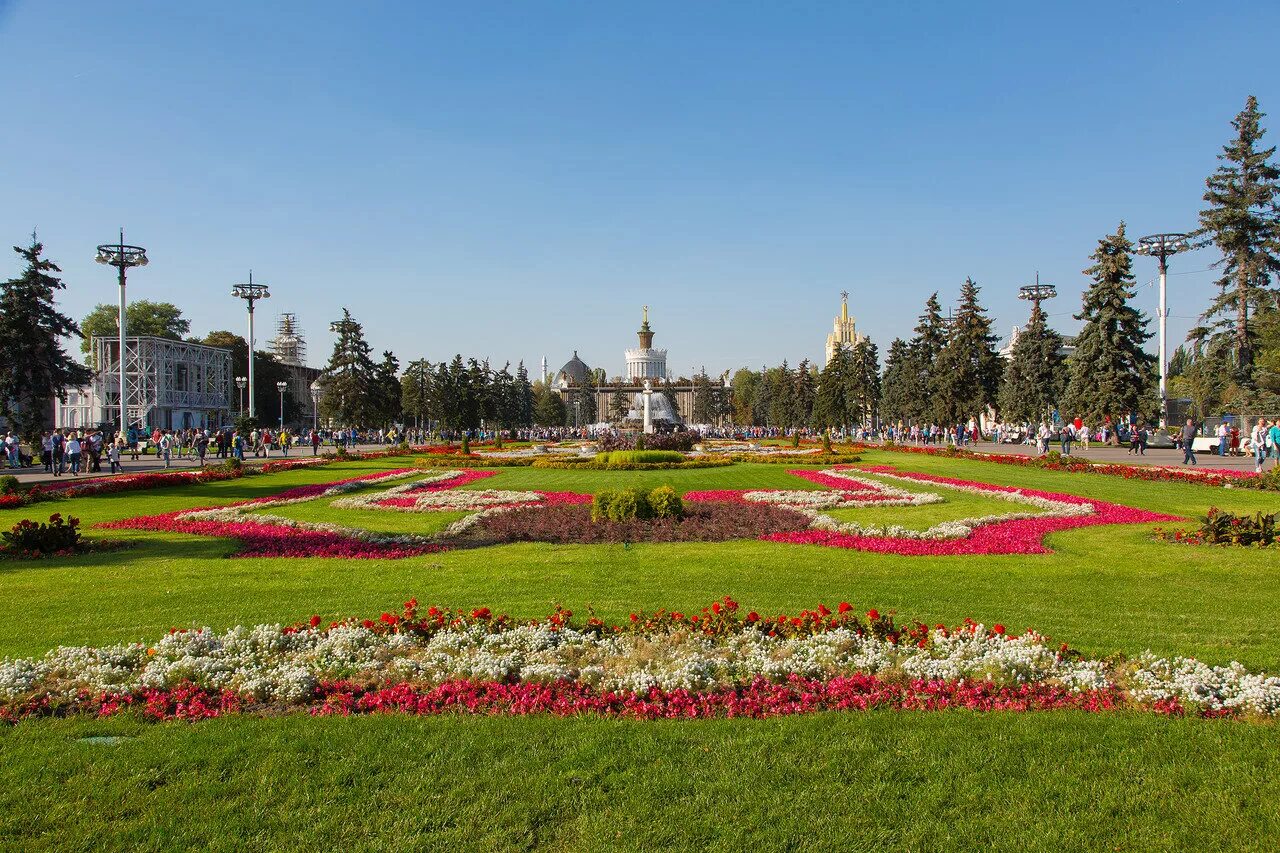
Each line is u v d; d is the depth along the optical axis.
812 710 7.49
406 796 5.77
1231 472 30.28
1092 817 5.44
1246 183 48.34
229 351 101.06
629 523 19.45
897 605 11.53
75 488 26.48
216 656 8.98
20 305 45.97
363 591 12.66
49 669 8.48
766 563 14.77
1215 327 50.56
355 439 71.19
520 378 134.25
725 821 5.45
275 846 5.19
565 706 7.55
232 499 25.84
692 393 174.25
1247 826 5.28
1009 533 17.64
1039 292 68.56
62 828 5.40
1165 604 11.41
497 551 16.38
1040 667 8.39
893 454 48.66
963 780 5.96
